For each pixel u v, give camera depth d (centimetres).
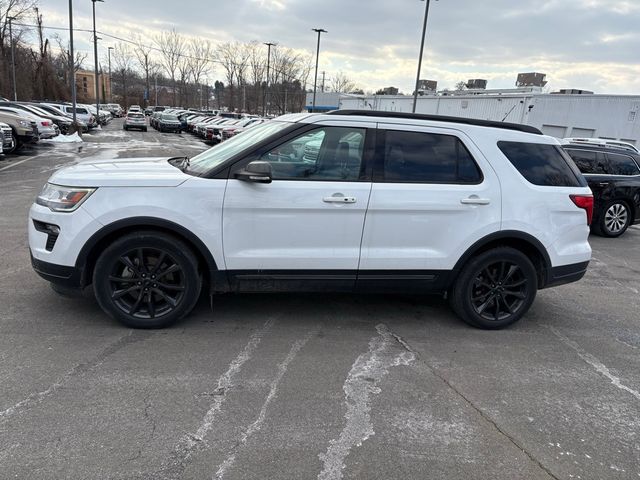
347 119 406
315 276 411
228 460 257
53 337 381
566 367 386
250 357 369
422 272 425
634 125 2552
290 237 398
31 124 1786
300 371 353
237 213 387
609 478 260
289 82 6397
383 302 503
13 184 1090
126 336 390
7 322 402
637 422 314
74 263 379
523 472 262
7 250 593
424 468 260
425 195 410
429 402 323
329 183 397
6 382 316
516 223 430
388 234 412
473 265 433
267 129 425
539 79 4859
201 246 388
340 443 276
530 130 455
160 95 9144
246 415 297
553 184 447
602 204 949
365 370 360
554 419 312
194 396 313
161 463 252
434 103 3953
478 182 426
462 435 290
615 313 521
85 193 374
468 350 405
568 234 450
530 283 448
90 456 254
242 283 405
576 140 1011
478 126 437
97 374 332
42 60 5766
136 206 374
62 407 293
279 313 455
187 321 425
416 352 395
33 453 254
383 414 306
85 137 2800
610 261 770
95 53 4172
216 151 446
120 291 393
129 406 298
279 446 270
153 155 1884
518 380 360
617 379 370
